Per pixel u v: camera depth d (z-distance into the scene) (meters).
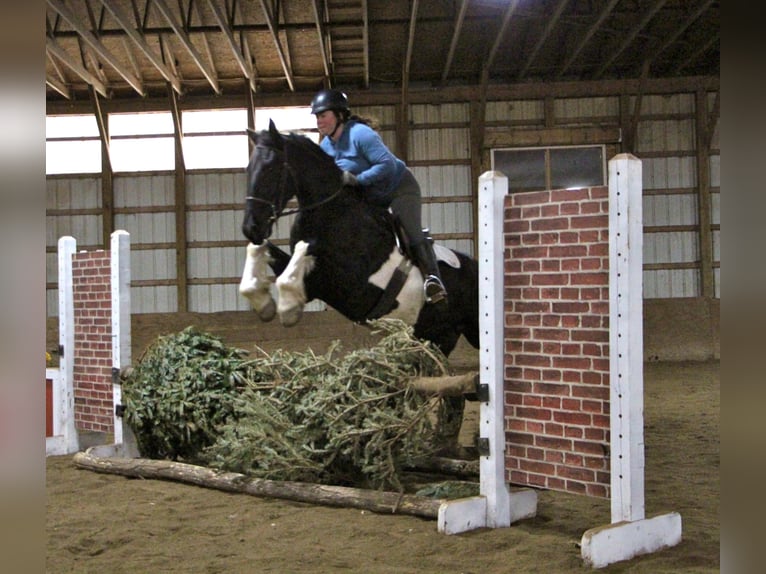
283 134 4.73
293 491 4.38
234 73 14.54
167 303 14.58
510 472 3.83
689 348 13.67
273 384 4.89
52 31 12.33
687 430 7.00
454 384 3.98
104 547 3.58
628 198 3.33
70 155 14.61
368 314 4.88
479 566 3.19
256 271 4.78
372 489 4.46
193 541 3.65
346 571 3.13
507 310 3.88
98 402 6.23
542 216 3.73
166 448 5.51
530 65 14.62
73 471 5.54
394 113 14.66
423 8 12.89
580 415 3.53
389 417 4.12
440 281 4.98
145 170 14.55
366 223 4.75
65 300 6.52
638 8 12.88
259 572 3.14
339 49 13.93
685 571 3.09
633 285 3.32
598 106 14.70
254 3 12.90
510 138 14.45
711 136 14.53
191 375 5.28
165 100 14.48
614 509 3.36
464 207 14.61
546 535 3.69
